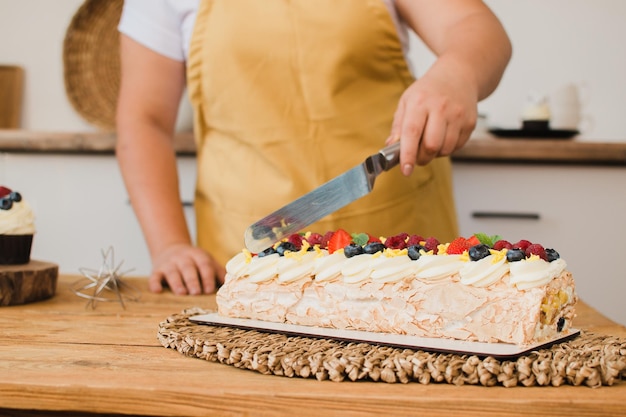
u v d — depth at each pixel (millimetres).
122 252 2496
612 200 2297
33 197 2500
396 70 1732
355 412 842
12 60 2830
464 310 1037
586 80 2660
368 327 1103
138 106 1767
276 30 1691
